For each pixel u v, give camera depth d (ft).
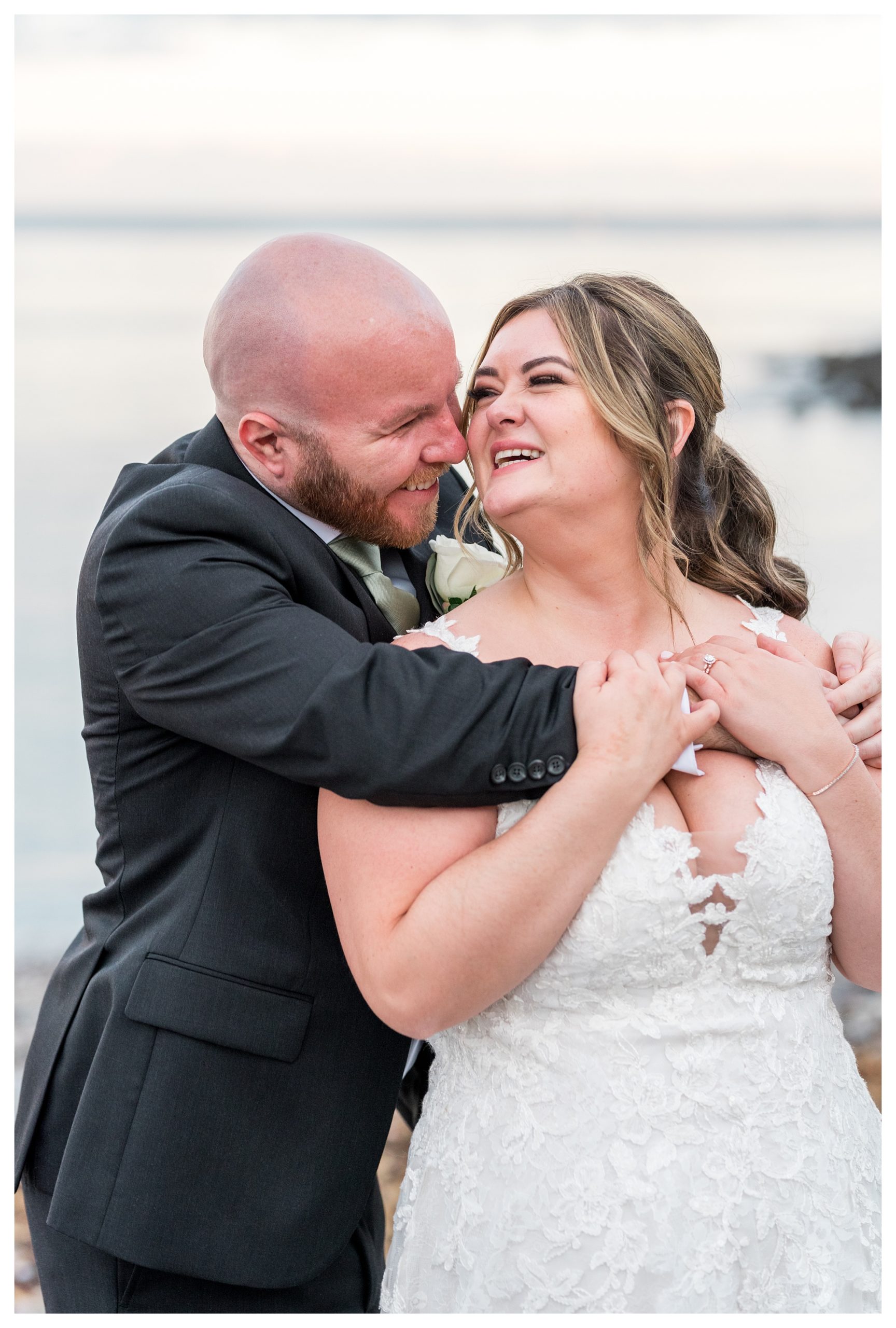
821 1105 5.49
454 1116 5.53
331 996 6.14
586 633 5.89
